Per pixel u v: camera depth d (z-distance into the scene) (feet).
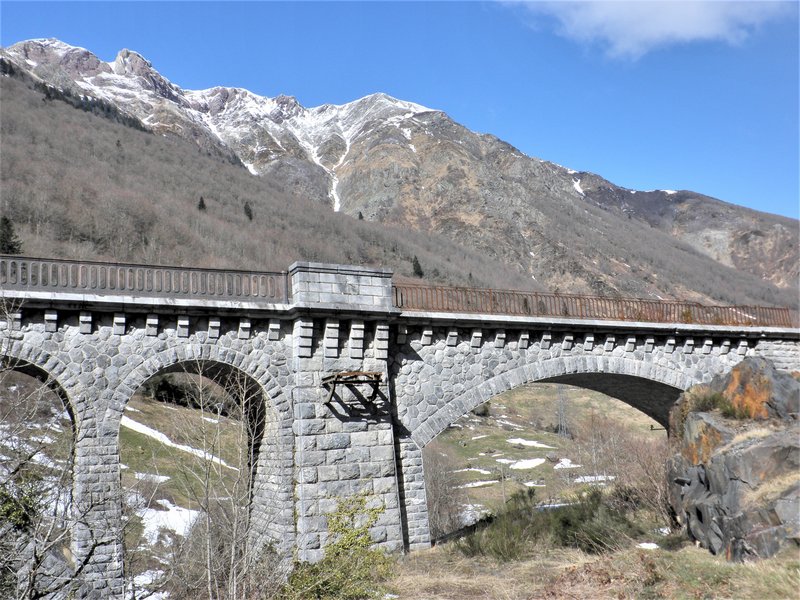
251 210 508.94
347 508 69.10
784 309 108.37
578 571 61.26
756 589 46.73
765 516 55.16
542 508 100.17
